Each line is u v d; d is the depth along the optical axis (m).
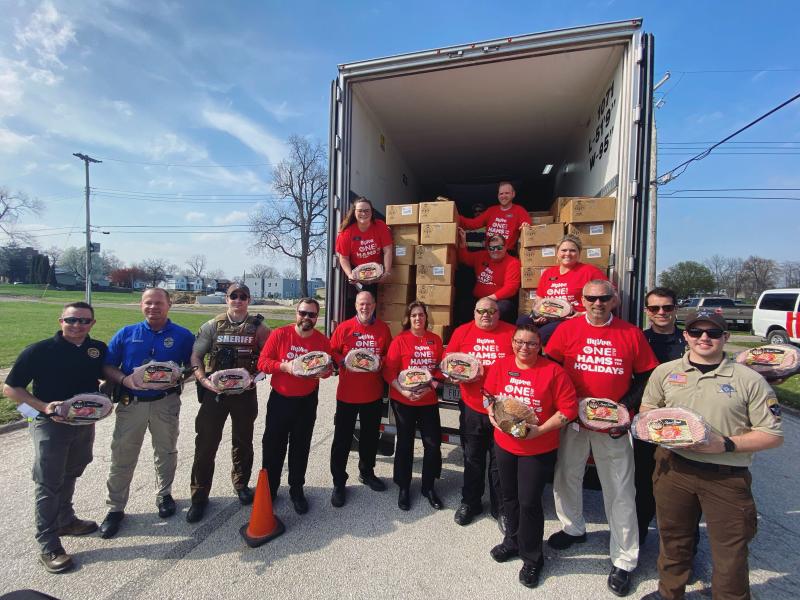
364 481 3.25
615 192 3.06
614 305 2.40
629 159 2.69
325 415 5.37
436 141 5.07
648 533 2.72
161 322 2.70
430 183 6.80
